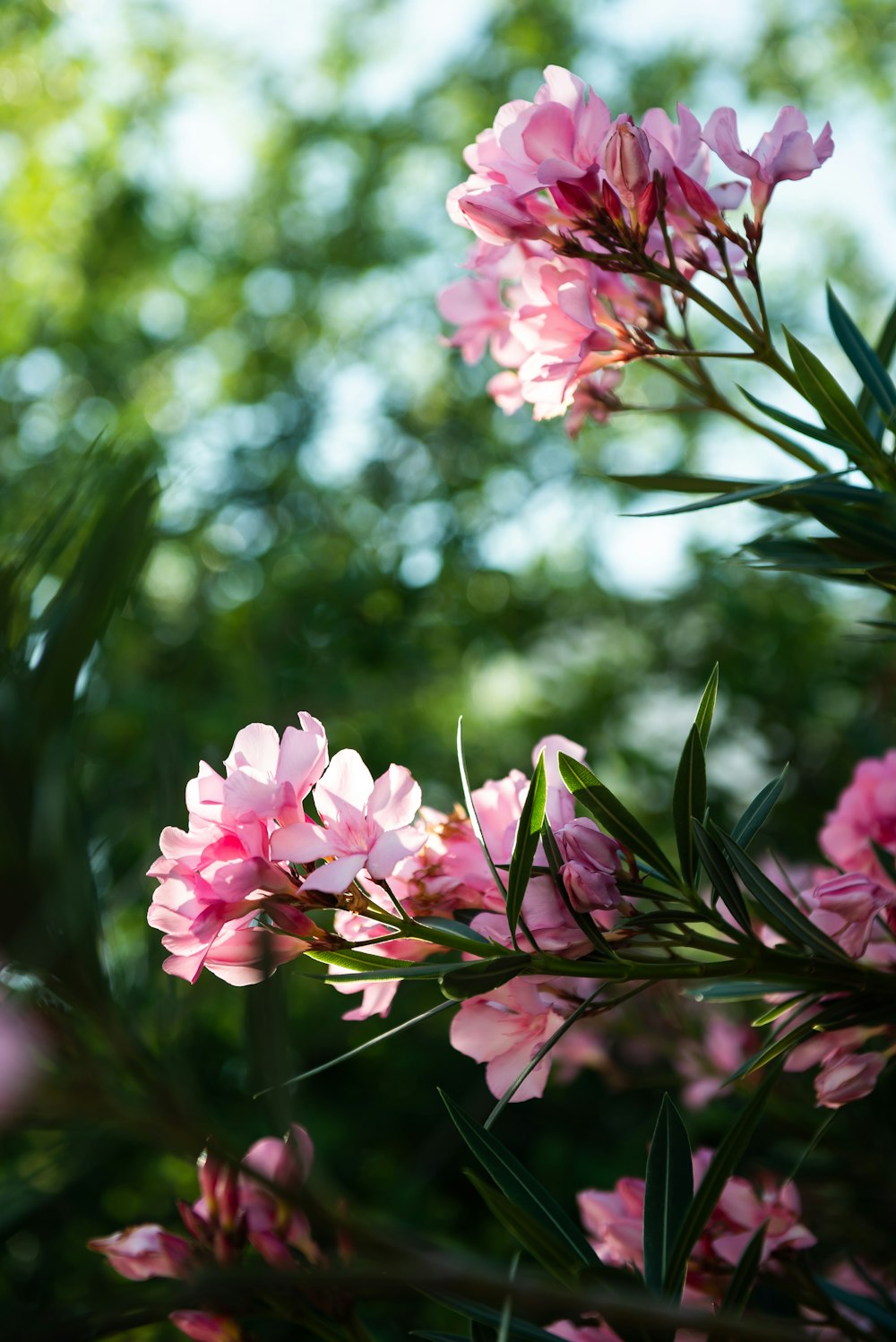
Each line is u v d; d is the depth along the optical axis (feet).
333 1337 2.26
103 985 1.88
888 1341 2.61
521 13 11.81
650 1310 1.95
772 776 6.37
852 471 2.48
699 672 7.39
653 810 6.64
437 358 10.83
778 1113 3.36
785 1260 2.56
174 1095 1.90
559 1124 5.67
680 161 2.62
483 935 2.34
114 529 1.91
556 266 2.56
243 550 7.89
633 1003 3.58
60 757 1.86
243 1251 2.27
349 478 9.23
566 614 8.80
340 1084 5.97
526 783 2.47
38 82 9.82
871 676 6.28
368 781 2.30
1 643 1.88
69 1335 1.93
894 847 2.73
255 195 12.07
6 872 1.84
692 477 2.74
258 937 2.23
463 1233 5.41
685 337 2.64
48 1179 1.94
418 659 6.81
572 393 2.61
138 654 5.29
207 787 2.26
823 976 2.39
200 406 11.05
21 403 9.62
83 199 10.50
